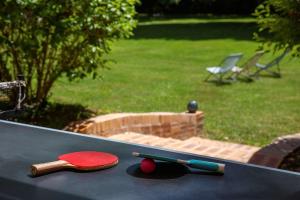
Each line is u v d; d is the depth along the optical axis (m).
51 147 2.16
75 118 6.18
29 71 6.20
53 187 1.69
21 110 4.29
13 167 1.88
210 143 5.97
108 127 5.90
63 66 6.24
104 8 5.93
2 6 5.69
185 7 32.62
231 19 28.59
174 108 8.12
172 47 17.00
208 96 9.12
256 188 1.70
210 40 18.88
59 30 5.79
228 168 1.90
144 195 1.62
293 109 8.12
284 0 4.96
